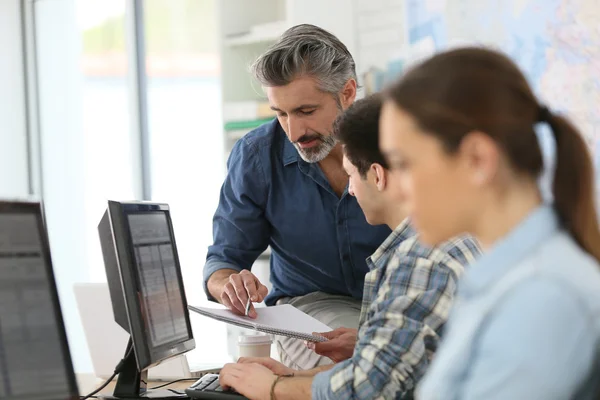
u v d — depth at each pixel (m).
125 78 5.55
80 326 5.72
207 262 2.87
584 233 1.06
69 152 5.72
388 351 1.69
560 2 3.42
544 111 1.09
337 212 2.71
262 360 2.05
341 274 2.79
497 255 1.03
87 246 5.71
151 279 2.10
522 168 1.05
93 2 5.65
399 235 1.87
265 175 2.80
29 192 5.75
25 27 5.75
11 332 1.49
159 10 5.46
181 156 5.39
